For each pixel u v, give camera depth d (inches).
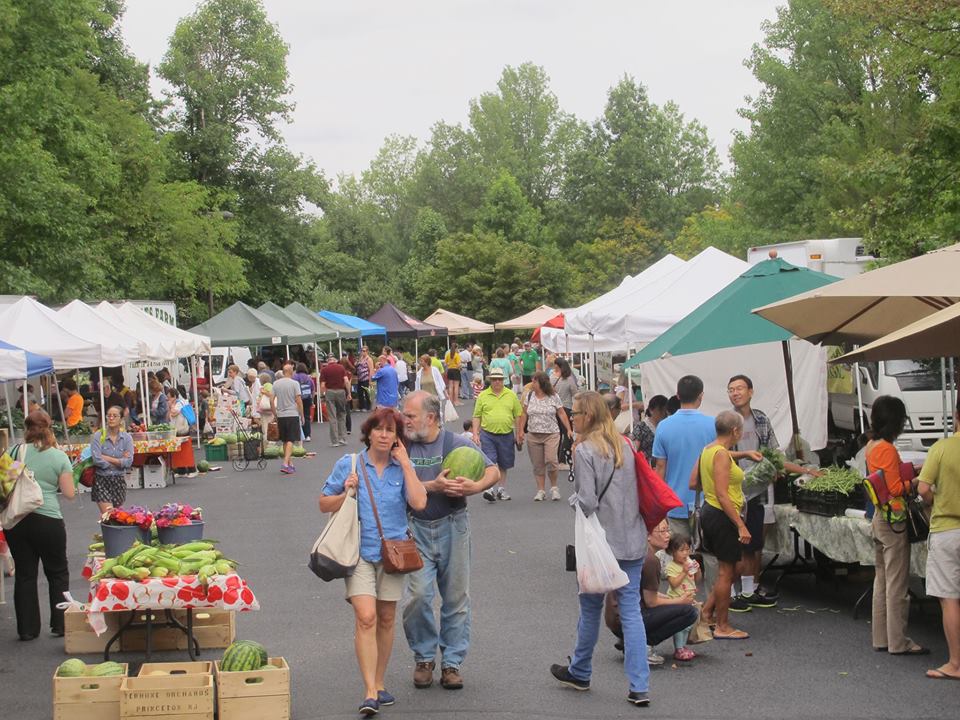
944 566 290.8
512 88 3981.3
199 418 1233.4
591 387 936.3
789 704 273.3
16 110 1170.0
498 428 673.6
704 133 3860.7
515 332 2783.0
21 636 371.2
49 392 1044.5
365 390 1711.4
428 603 295.4
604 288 2947.8
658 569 311.4
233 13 2335.1
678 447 370.3
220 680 262.7
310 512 666.8
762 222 1934.1
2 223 1224.8
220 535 585.0
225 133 2247.8
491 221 3230.8
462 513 300.7
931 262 339.0
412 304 3280.0
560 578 441.4
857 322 436.8
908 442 743.1
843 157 1519.4
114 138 1750.7
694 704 276.4
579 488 276.1
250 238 2252.7
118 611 322.7
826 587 409.7
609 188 3449.8
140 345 925.2
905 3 745.0
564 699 283.7
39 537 371.2
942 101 791.1
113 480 546.9
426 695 291.1
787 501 398.6
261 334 1418.6
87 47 1518.2
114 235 1712.6
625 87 3563.0
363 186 4335.6
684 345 449.4
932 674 291.6
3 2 1156.5
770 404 674.2
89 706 264.4
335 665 326.0
